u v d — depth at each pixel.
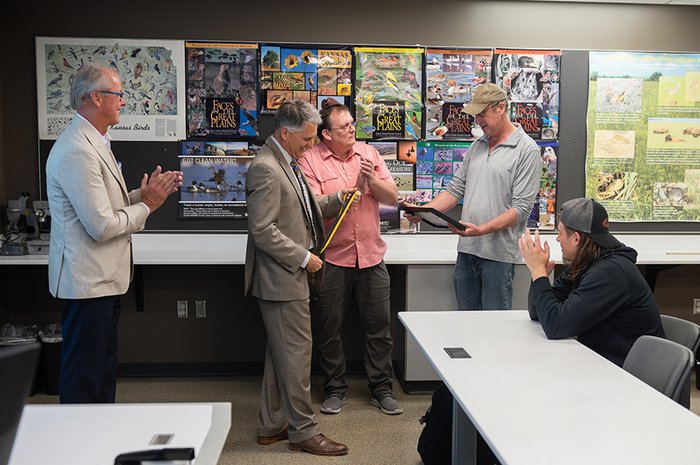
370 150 3.59
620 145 4.30
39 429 1.49
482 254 3.46
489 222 3.36
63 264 2.55
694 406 3.75
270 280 2.93
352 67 4.16
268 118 4.17
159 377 4.29
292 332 2.98
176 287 4.27
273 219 2.86
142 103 4.12
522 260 3.51
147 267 4.24
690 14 4.25
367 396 3.92
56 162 2.50
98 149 2.58
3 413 1.03
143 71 4.10
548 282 2.50
